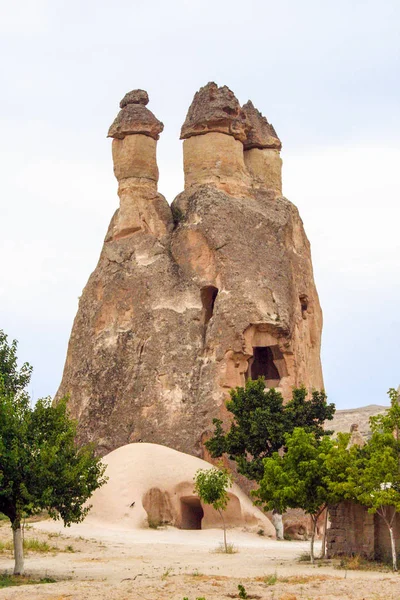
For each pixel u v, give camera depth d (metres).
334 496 34.06
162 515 50.81
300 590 26.00
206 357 60.88
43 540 40.22
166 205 68.12
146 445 53.91
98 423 61.91
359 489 33.03
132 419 60.75
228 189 67.00
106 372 63.28
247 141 70.44
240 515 51.03
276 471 35.69
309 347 66.56
